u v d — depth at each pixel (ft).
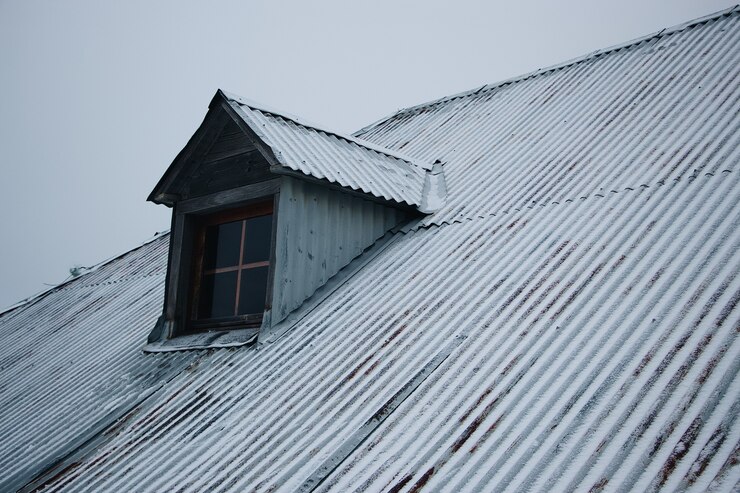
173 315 23.86
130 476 16.07
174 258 24.30
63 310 37.29
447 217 21.90
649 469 9.08
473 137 27.43
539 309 14.66
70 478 17.54
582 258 15.81
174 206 24.66
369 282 20.29
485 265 17.81
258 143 20.85
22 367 30.55
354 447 13.00
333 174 21.31
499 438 11.10
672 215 15.67
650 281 13.66
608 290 14.06
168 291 24.22
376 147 25.18
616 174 18.93
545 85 28.66
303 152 21.61
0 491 19.03
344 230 21.86
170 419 18.16
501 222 19.75
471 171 24.41
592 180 19.35
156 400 19.92
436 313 16.70
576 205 18.47
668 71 23.66
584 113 24.04
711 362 10.53
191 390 19.34
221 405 17.48
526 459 10.32
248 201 22.20
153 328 26.13
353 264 21.77
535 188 20.71
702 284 12.71
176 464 15.64
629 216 16.58
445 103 33.86
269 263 20.54
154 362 23.00
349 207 22.08
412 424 12.84
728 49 22.97
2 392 28.37
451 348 14.83
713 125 18.75
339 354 17.04
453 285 17.63
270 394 16.79
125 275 38.24
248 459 14.33
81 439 19.86
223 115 22.59
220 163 23.16
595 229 16.79
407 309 17.58
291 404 15.81
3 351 34.78
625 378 11.13
